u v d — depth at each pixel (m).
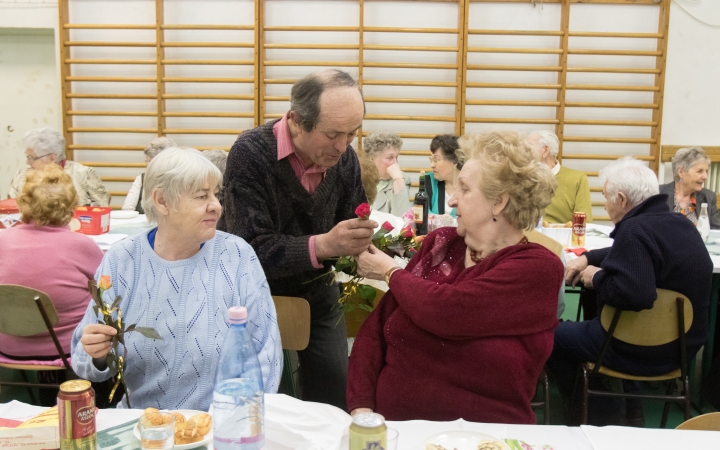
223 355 1.13
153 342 1.45
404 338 1.45
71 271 2.26
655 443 1.17
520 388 1.38
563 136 5.48
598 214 5.70
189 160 1.43
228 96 5.45
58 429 1.07
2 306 2.16
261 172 1.76
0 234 2.29
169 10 5.39
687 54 5.39
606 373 2.37
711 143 5.53
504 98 5.53
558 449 1.14
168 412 1.21
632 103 5.41
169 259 1.50
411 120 5.55
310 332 2.04
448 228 1.61
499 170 1.38
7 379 2.97
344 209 2.00
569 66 5.43
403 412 1.43
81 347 1.41
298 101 1.63
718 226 3.89
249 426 1.05
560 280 1.40
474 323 1.35
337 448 1.06
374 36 5.43
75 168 4.32
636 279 2.14
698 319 2.31
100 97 5.42
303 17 5.39
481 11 5.34
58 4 5.32
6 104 5.79
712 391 2.60
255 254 1.60
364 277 1.64
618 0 5.29
